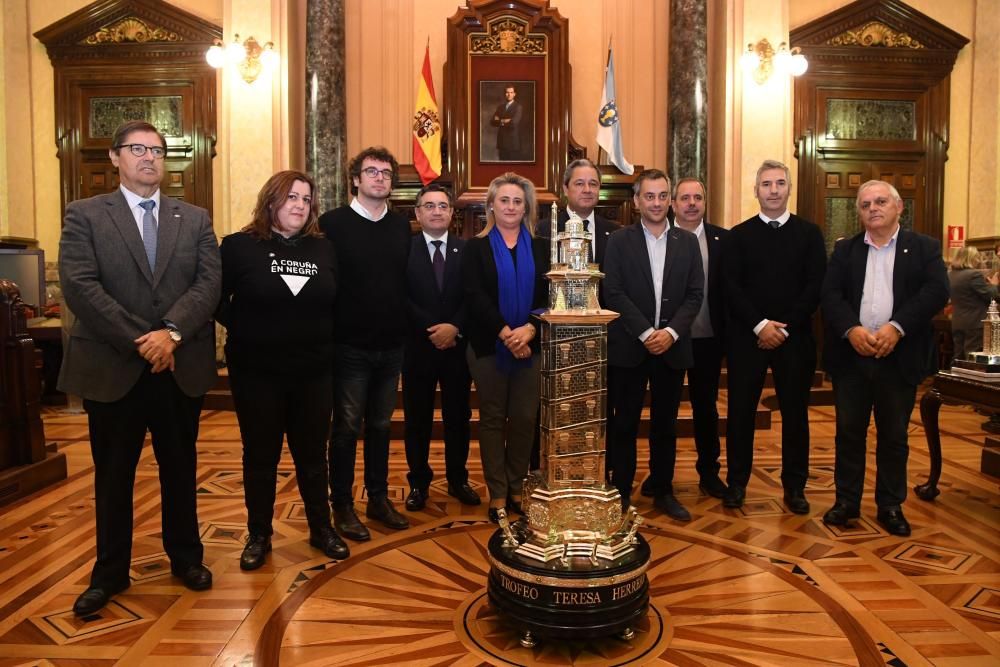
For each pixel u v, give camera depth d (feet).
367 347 11.05
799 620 8.42
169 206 9.06
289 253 9.81
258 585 9.35
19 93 26.86
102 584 8.82
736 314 12.28
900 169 28.07
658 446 12.31
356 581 9.52
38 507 12.65
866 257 11.69
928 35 27.71
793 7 27.96
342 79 26.08
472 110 26.71
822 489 13.74
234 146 24.36
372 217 11.12
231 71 24.31
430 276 12.76
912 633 8.09
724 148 25.17
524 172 26.81
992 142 27.50
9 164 26.40
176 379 8.97
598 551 8.02
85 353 8.54
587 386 8.43
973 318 20.68
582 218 12.44
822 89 27.66
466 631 8.20
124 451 8.85
